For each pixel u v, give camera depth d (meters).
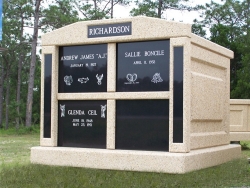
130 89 10.22
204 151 10.17
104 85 10.51
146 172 9.44
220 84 11.81
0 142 19.84
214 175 9.09
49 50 11.01
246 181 8.74
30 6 36.12
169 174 9.14
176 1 35.84
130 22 10.15
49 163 10.57
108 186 8.05
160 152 9.66
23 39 41.81
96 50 10.64
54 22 35.19
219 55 11.76
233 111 15.55
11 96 54.78
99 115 10.54
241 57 32.25
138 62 10.17
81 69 10.79
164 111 9.84
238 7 46.41
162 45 9.94
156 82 9.96
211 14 45.62
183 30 9.59
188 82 9.57
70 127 10.85
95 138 10.56
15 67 50.06
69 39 10.80
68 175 9.08
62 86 10.98
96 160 10.05
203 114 10.62
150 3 36.56
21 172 9.38
